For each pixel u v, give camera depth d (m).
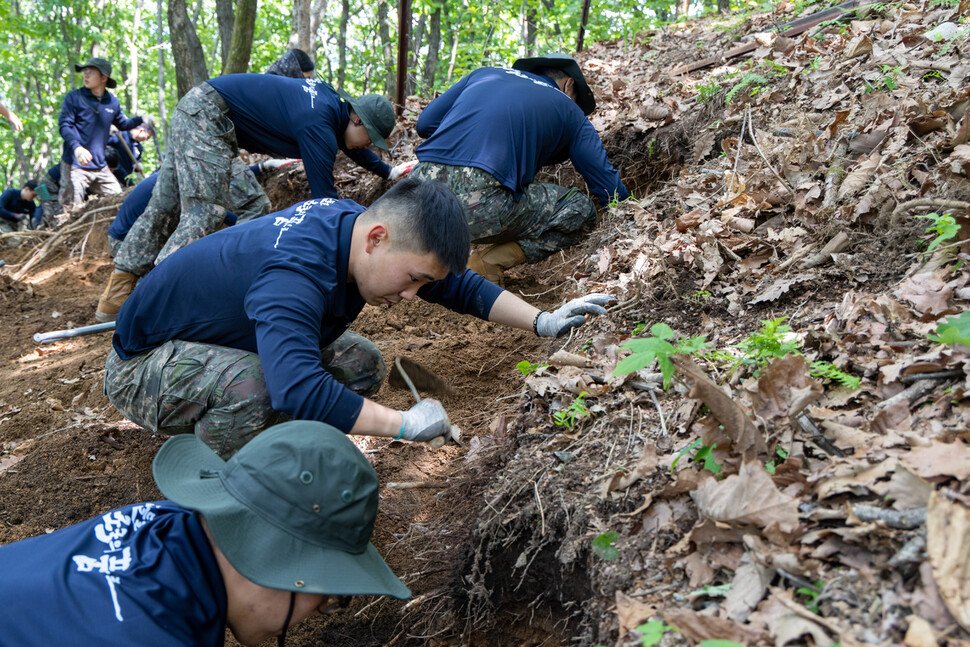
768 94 3.54
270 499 1.33
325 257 2.04
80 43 14.84
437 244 1.96
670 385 2.07
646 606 1.44
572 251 3.88
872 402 1.73
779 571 1.34
